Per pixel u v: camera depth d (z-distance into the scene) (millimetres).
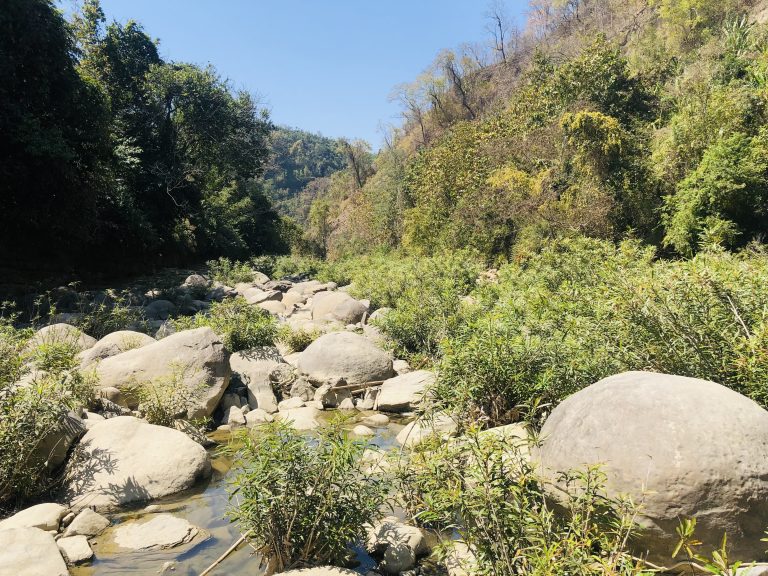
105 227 19969
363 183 67875
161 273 24625
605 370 4750
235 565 3777
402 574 3643
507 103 45906
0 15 13734
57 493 4812
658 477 3074
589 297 6168
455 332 9062
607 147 19047
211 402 7094
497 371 5316
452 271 15266
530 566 2797
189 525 4316
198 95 26594
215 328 9555
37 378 5711
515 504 3090
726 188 14586
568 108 23250
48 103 15539
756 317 4191
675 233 15586
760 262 5289
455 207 26766
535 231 19281
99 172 17375
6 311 13703
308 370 8461
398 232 40406
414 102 57875
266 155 32875
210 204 31688
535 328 6062
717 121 17594
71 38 16719
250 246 38312
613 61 23969
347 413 7523
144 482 4887
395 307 14219
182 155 28297
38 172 14812
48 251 18578
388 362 8602
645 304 4535
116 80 24531
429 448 3990
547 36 58000
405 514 4406
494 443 3256
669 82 27062
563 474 3219
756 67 20797
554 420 3855
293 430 3869
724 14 31750
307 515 3602
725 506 2969
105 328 10969
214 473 5457
